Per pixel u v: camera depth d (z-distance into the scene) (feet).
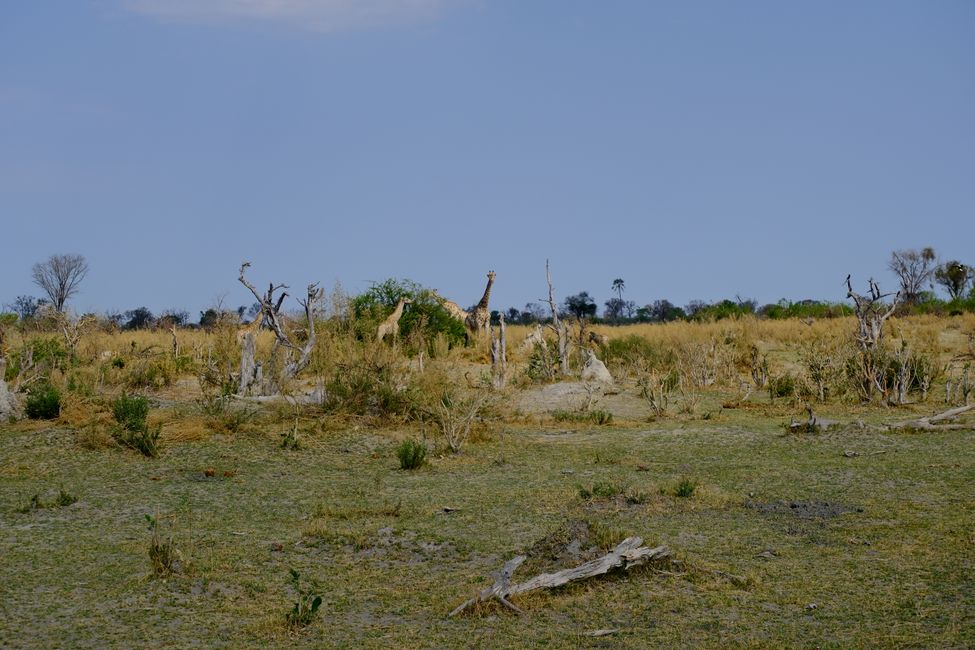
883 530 35.45
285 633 25.81
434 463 49.57
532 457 51.34
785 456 50.49
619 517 37.88
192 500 41.70
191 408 61.16
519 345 105.81
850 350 81.00
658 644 24.98
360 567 31.96
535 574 30.58
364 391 61.93
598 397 74.59
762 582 29.84
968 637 24.80
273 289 69.00
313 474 47.19
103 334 104.32
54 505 40.34
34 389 64.44
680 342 103.65
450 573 31.12
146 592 29.09
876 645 24.57
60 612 27.35
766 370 82.94
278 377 69.26
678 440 55.88
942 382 82.17
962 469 45.83
